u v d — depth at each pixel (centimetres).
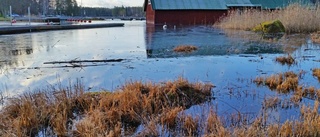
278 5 2397
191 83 407
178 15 2386
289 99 363
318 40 989
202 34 1370
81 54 771
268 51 800
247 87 427
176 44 982
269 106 340
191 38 1184
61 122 282
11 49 882
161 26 2133
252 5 2394
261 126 278
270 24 1384
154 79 475
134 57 714
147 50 841
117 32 1612
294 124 275
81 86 386
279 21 1386
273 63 621
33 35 1416
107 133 268
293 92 398
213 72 534
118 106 322
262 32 1388
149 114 318
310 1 2297
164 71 544
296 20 1349
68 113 314
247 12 1831
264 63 621
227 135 251
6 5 4822
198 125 286
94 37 1300
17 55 758
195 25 2180
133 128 291
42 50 859
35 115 293
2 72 539
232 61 648
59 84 433
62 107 319
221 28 1742
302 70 534
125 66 591
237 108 338
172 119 294
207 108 338
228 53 773
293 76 481
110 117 298
